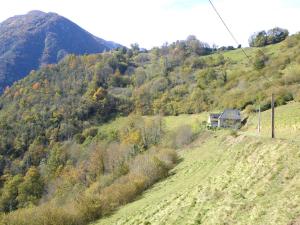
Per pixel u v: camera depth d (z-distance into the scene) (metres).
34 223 60.44
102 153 112.38
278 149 37.22
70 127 150.38
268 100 99.12
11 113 166.38
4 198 114.00
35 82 186.25
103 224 53.22
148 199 57.28
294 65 130.00
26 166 133.75
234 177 36.94
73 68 196.50
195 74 178.75
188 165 69.75
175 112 145.00
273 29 196.25
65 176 113.06
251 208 26.09
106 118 159.12
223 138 72.56
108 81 191.62
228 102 125.19
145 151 102.38
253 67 150.50
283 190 26.91
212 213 29.41
